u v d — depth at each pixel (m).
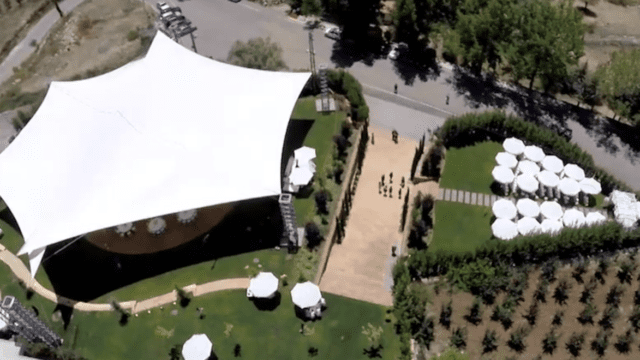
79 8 66.88
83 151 37.88
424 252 37.06
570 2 51.72
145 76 43.25
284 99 42.62
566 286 35.84
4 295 36.75
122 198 35.66
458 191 43.47
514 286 35.91
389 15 61.91
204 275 36.97
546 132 45.97
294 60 57.06
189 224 39.84
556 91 53.41
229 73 44.50
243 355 33.06
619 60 54.41
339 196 41.56
